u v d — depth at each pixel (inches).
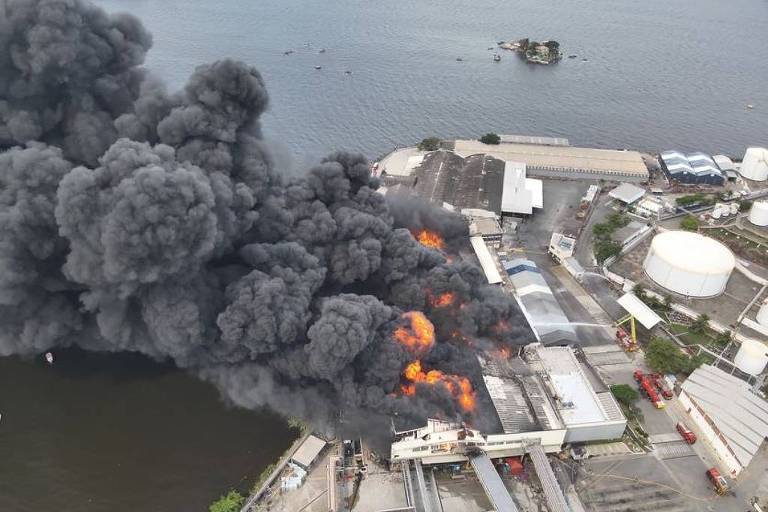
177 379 4008.4
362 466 3467.0
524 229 5890.8
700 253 5004.9
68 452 3516.2
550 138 7667.3
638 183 6845.5
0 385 3892.7
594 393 3735.2
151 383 3971.5
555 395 3671.3
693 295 4928.6
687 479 3481.8
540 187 6515.8
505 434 3403.1
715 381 3986.2
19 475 3373.5
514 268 5103.3
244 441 3631.9
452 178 6407.5
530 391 3730.3
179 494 3324.3
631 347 4384.8
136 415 3754.9
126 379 3991.1
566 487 3388.3
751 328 4594.0
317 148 7317.9
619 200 6363.2
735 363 4242.1
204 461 3503.9
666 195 6609.3
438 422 3412.9
